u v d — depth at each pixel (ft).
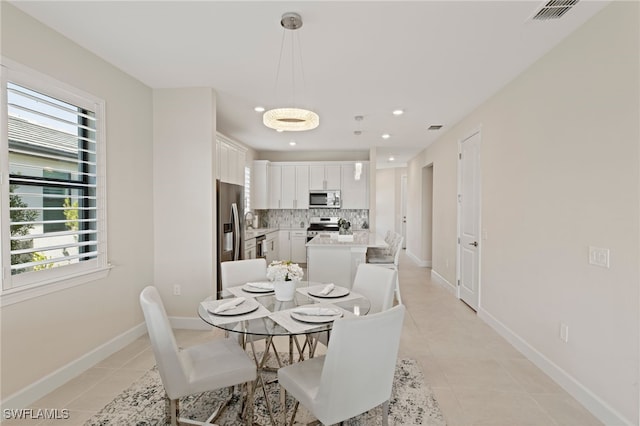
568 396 7.64
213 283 11.55
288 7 6.69
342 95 11.92
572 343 7.68
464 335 11.22
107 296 9.47
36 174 7.45
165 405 6.75
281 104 12.96
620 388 6.38
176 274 11.59
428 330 11.68
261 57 9.00
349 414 5.20
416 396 7.59
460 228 15.48
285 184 23.66
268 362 9.30
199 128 11.34
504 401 7.43
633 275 6.10
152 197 11.55
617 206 6.45
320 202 23.31
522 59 9.03
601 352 6.82
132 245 10.52
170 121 11.44
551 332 8.46
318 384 5.60
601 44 6.81
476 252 13.44
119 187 9.89
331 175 23.36
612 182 6.56
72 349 8.31
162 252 11.61
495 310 11.68
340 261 14.17
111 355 9.53
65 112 8.16
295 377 5.82
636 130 6.02
